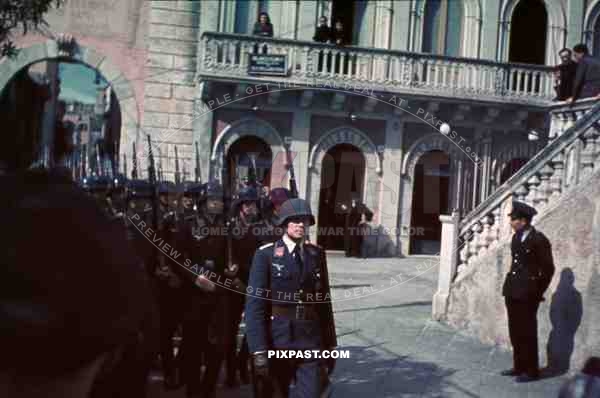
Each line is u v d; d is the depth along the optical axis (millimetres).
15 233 750
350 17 21125
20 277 737
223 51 16062
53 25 17516
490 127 19391
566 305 8234
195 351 6273
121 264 814
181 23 18062
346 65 18156
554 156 9250
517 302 7668
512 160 14422
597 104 8836
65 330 747
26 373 737
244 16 19656
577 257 8195
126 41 17766
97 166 9453
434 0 21438
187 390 6316
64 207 794
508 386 7367
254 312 4945
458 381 7383
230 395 6535
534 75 19578
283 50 16969
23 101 17406
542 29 21922
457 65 19000
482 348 8984
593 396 2387
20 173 858
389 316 10312
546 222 8711
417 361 8102
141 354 1066
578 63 12258
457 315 10102
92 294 773
